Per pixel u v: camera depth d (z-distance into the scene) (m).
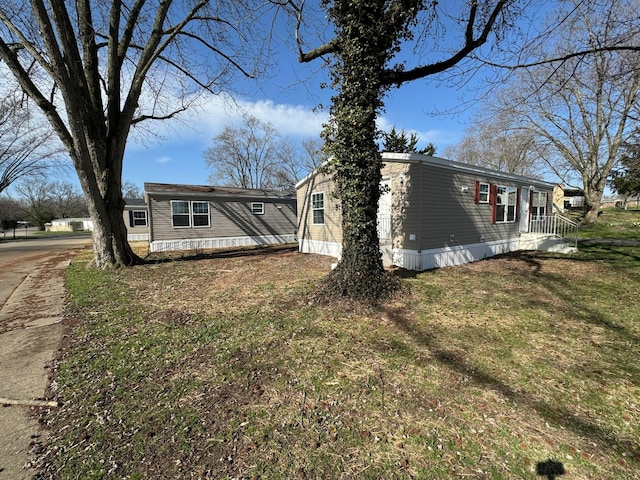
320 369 3.13
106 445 2.16
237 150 39.16
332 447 2.10
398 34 5.34
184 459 2.02
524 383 2.85
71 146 8.38
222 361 3.34
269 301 5.53
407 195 8.31
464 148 32.97
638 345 3.67
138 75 9.38
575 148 18.72
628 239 13.55
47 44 6.72
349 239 5.45
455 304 5.20
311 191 11.89
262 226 17.27
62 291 6.88
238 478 1.86
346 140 5.31
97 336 4.16
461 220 9.34
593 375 3.00
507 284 6.63
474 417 2.38
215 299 5.85
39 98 7.70
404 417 2.39
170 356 3.49
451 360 3.29
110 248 9.52
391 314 4.68
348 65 5.25
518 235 12.23
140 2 8.98
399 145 16.64
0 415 2.53
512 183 11.72
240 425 2.33
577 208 32.22
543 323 4.37
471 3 4.95
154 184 15.23
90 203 9.06
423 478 1.84
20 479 1.89
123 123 9.42
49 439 2.24
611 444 2.11
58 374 3.18
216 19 9.62
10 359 3.55
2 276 9.16
